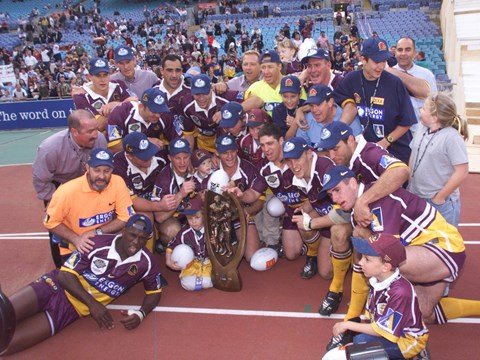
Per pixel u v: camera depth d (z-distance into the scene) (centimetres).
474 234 600
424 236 378
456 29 1534
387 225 370
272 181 506
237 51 2353
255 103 563
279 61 571
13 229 699
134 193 521
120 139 529
